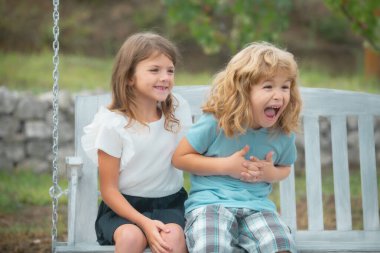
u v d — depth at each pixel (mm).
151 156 5656
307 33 22516
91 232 6289
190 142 5555
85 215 6301
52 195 5793
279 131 5629
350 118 12766
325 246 5578
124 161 5531
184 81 16250
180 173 5895
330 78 17906
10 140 12039
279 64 5328
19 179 11531
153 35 5680
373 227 6480
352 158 12758
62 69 17109
